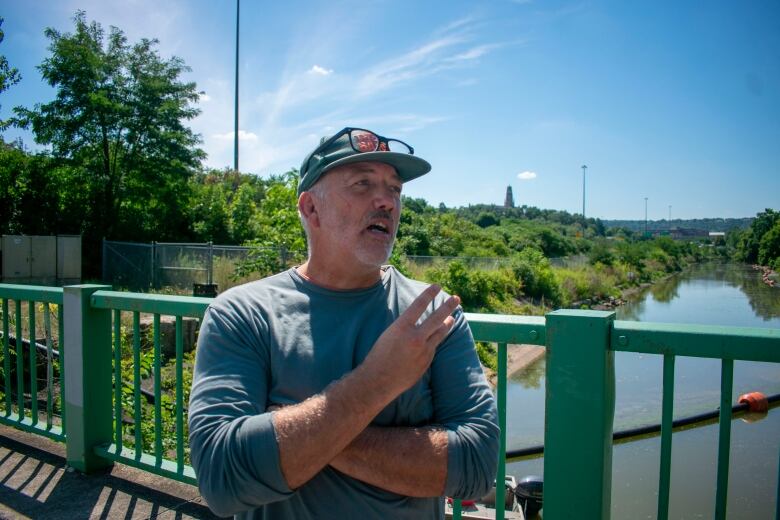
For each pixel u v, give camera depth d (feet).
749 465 20.06
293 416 3.28
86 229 63.87
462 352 4.08
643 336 4.79
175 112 67.31
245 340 3.84
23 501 7.98
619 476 19.43
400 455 3.53
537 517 13.48
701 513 16.75
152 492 8.20
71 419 8.93
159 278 51.78
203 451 3.39
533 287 79.05
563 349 4.92
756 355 4.41
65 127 61.57
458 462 3.59
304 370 3.80
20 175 61.16
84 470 8.78
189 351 26.61
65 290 8.91
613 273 128.77
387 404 3.47
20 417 10.58
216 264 49.55
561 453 4.94
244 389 3.63
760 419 24.63
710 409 26.05
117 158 66.39
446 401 3.95
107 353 9.07
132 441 12.12
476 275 64.49
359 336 4.00
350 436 3.30
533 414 28.78
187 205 72.64
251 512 3.83
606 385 4.83
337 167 4.13
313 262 4.30
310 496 3.67
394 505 3.71
